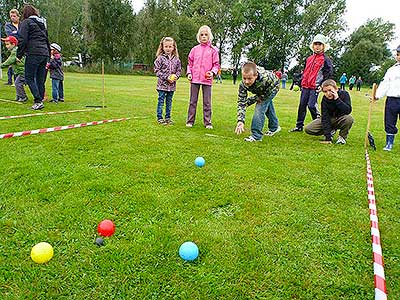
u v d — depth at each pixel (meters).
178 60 5.85
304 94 5.88
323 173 3.62
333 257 2.11
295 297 1.78
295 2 48.25
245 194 2.96
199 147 4.37
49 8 37.59
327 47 5.78
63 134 4.66
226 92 15.05
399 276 1.95
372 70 48.16
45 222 2.38
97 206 2.63
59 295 1.74
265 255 2.10
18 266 1.93
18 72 7.24
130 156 3.85
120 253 2.06
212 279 1.87
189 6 52.25
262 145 4.71
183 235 2.28
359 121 7.90
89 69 36.12
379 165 4.04
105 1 36.34
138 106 8.02
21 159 3.56
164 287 1.81
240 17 48.66
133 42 38.44
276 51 49.47
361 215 2.66
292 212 2.66
